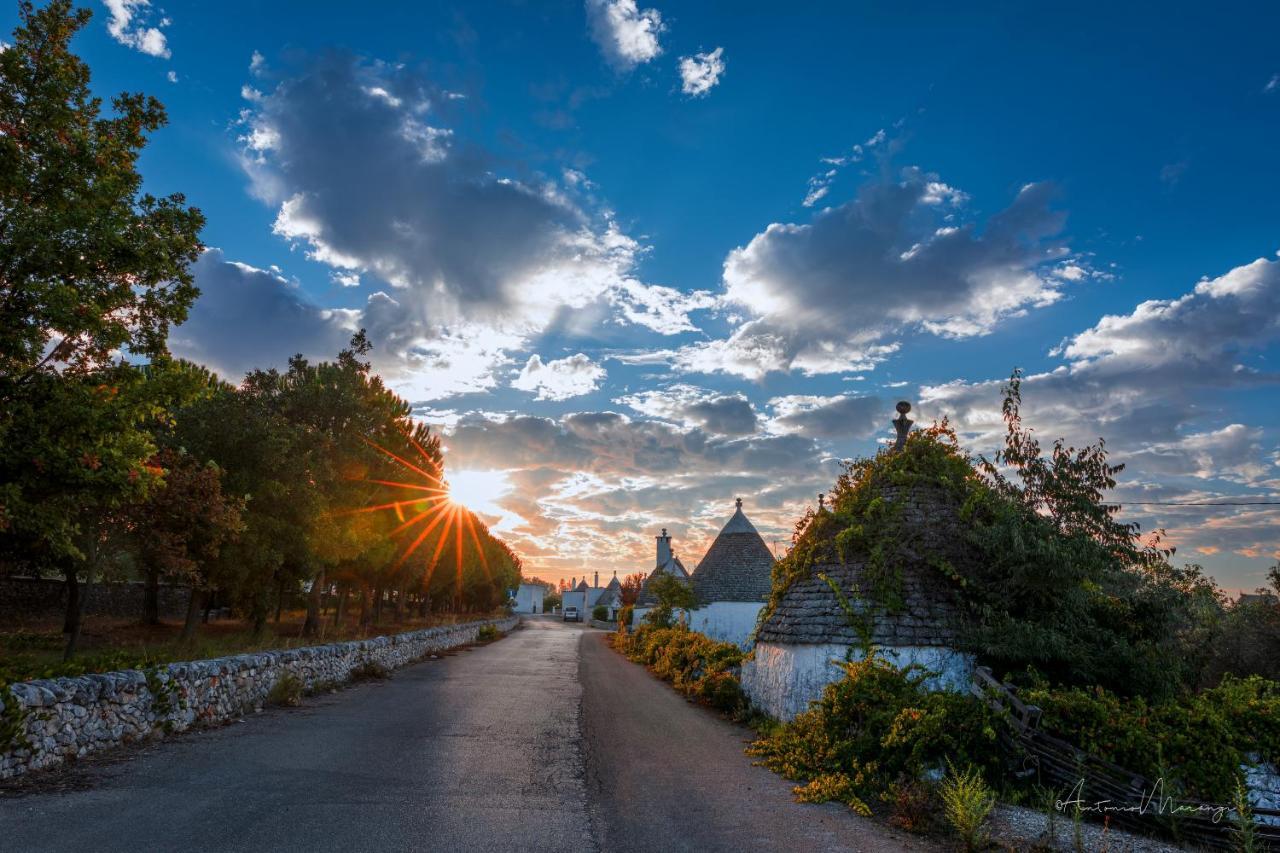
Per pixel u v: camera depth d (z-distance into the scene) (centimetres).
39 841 598
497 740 1164
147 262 1156
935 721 928
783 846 688
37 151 1097
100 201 1113
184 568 1739
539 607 16475
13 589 2834
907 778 890
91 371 1180
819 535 1474
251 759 945
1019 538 1168
